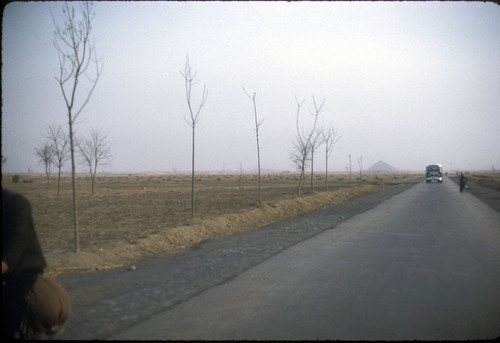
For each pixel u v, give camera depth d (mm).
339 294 7078
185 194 39938
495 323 5605
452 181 88062
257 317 5883
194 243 13477
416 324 5570
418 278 8227
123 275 8719
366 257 10461
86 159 37438
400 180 102375
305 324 5574
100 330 5379
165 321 5727
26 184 57406
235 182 84312
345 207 27172
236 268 9273
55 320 4617
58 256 9945
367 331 5301
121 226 16359
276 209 23094
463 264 9586
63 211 22516
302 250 11523
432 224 17375
